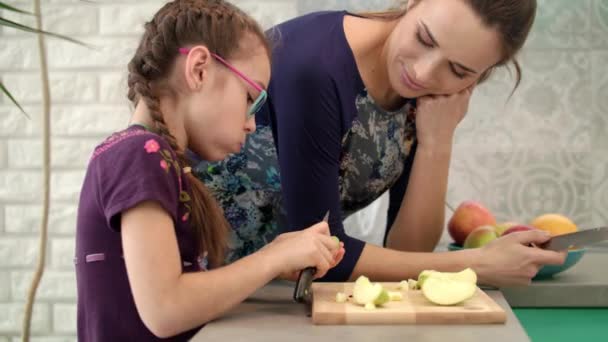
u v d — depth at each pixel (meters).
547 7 1.92
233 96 1.05
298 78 1.15
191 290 0.89
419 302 0.92
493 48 1.12
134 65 1.07
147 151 0.92
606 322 1.06
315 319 0.87
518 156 1.95
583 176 1.95
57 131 1.98
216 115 1.04
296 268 0.96
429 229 1.45
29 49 1.97
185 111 1.04
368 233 1.94
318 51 1.17
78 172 1.99
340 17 1.23
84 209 0.98
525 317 1.10
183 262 1.00
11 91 1.98
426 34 1.11
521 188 1.96
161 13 1.10
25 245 2.01
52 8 1.96
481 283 1.15
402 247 1.46
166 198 0.90
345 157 1.30
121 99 1.96
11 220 2.00
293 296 0.97
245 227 1.35
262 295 1.08
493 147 1.96
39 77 1.98
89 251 0.97
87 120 1.97
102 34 1.96
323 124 1.16
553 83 1.93
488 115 1.95
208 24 1.05
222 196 1.32
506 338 0.79
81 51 1.96
